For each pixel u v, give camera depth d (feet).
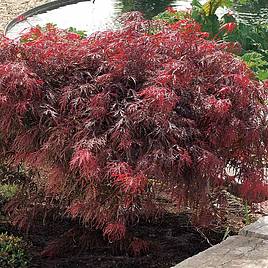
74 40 12.92
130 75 11.48
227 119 11.43
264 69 24.36
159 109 10.74
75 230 12.54
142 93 10.80
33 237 13.03
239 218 13.53
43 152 11.01
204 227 12.86
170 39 12.26
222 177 11.31
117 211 10.93
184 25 13.71
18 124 11.48
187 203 11.91
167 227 13.33
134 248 12.00
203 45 12.24
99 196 10.94
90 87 11.41
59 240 12.42
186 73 11.36
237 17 38.81
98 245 12.37
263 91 12.08
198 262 10.71
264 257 10.87
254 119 11.63
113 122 11.05
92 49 12.05
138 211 11.61
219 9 40.86
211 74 11.96
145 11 44.29
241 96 11.54
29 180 13.01
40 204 12.97
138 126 10.89
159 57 11.96
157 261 12.03
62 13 43.29
